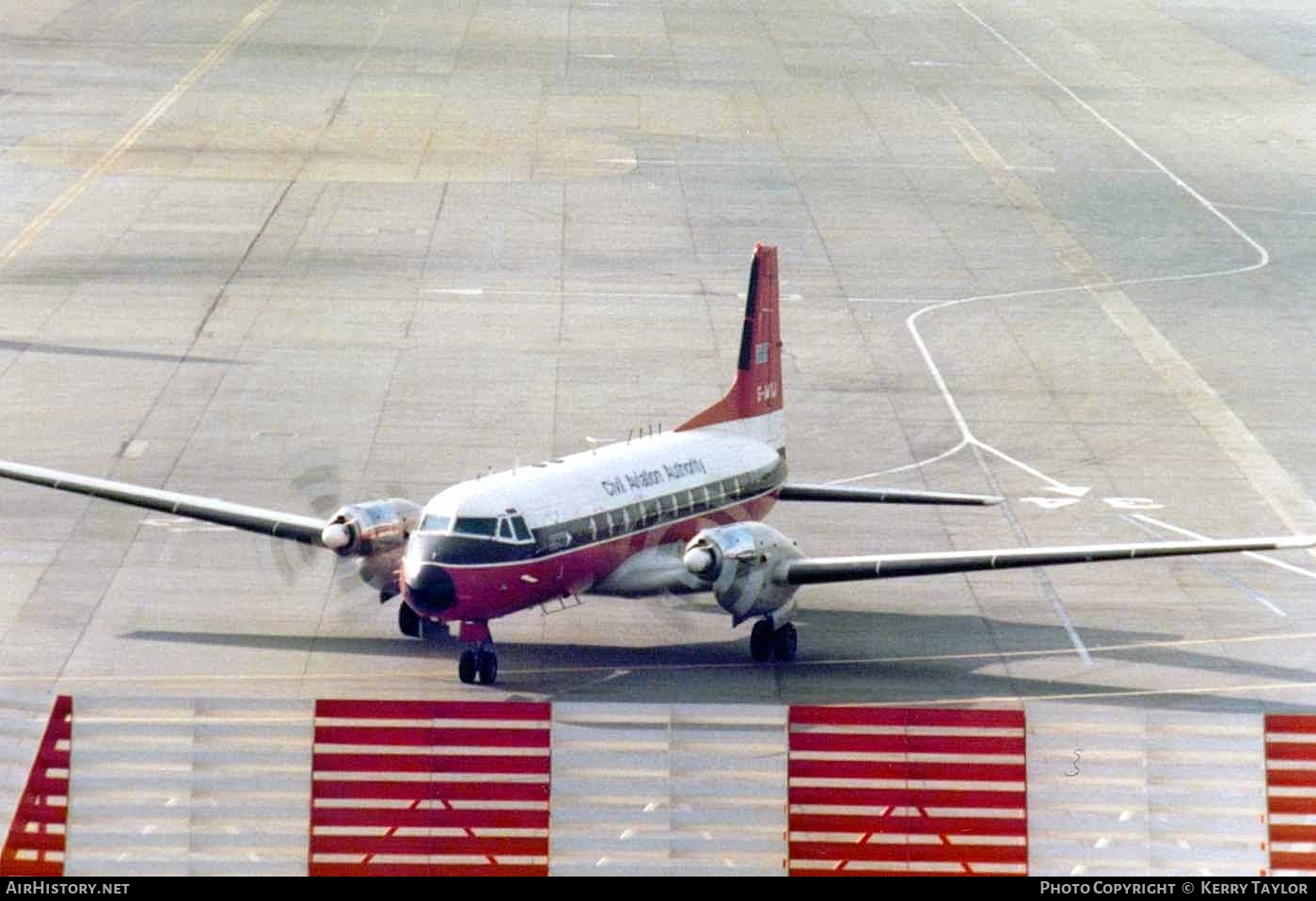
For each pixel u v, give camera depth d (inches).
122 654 4751.5
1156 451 7140.8
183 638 4884.4
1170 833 3380.9
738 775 3417.8
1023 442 7199.8
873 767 3410.4
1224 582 5698.8
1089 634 5191.9
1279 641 5147.6
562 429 7121.1
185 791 3403.1
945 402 7687.0
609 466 4884.4
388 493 6304.1
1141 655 5007.4
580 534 4628.4
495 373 7824.8
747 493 5300.2
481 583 4394.7
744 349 5482.3
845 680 4704.7
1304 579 5743.1
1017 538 6077.8
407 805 3415.4
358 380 7667.3
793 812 3408.0
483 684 4544.8
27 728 3518.7
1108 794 3393.2
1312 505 6555.1
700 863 3398.1
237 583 5364.2
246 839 3395.7
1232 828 3376.0
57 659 4699.8
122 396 7327.8
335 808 3403.1
